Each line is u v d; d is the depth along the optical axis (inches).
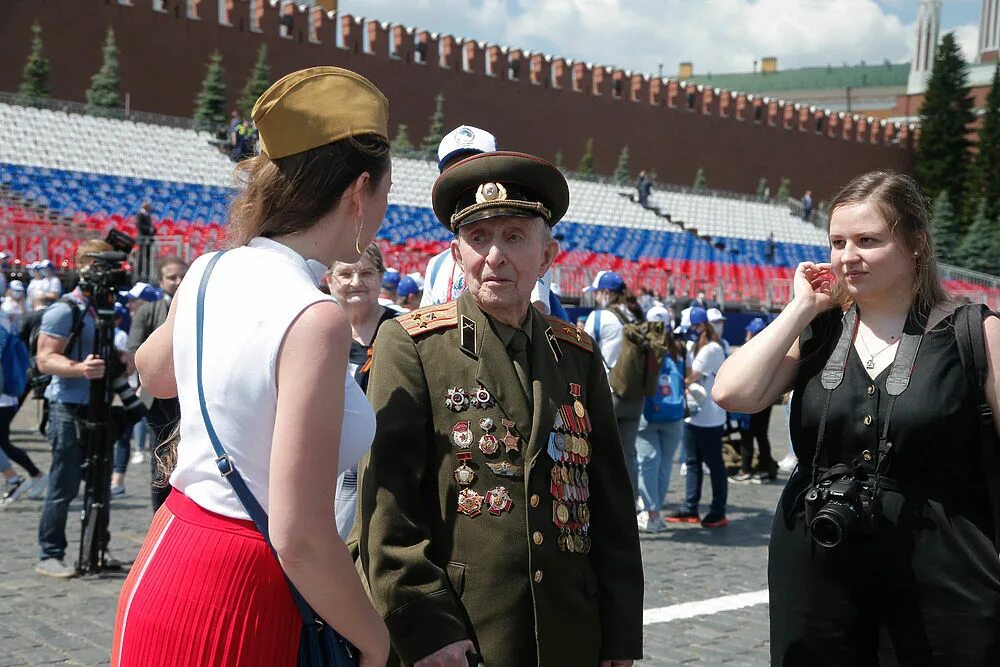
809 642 103.2
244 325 71.2
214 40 1579.7
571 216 1513.3
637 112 2076.8
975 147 2544.3
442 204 99.6
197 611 70.0
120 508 343.6
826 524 98.1
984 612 96.7
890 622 100.2
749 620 232.5
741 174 2223.2
